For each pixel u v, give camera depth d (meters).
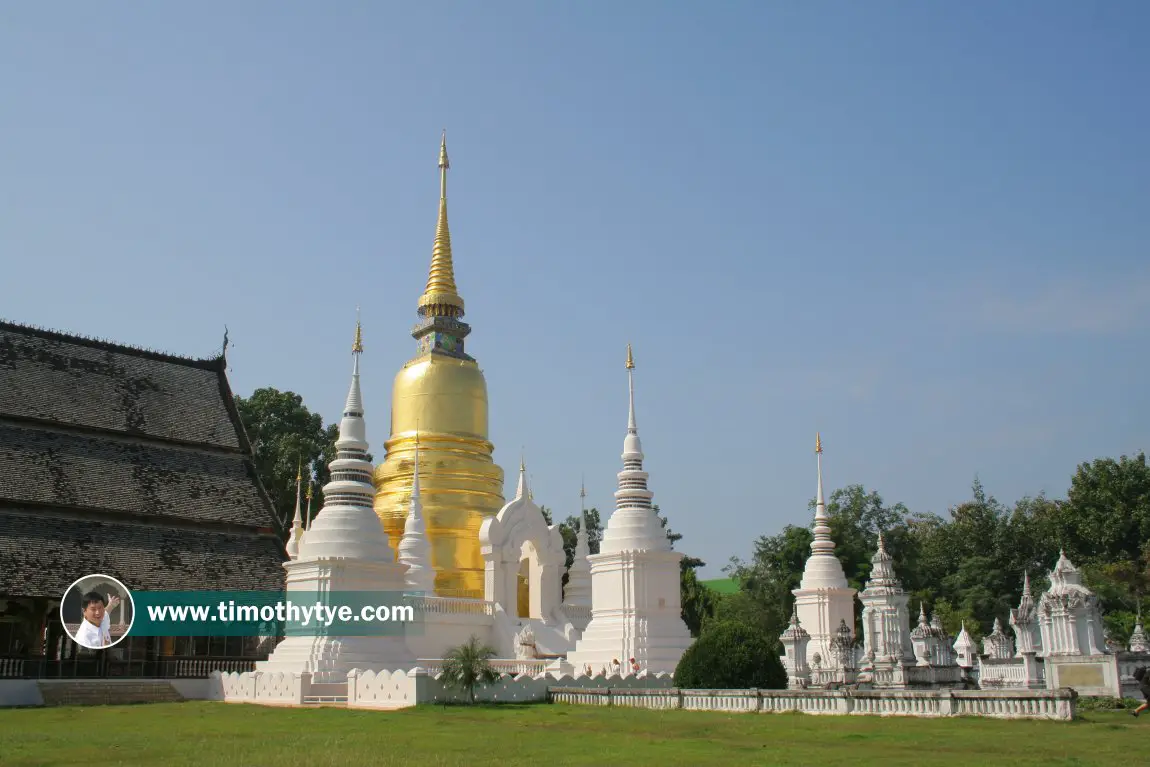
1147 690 27.33
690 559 87.25
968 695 26.19
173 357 58.56
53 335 54.44
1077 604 35.88
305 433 90.75
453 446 56.25
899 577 77.56
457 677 34.28
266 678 39.66
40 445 50.09
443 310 60.44
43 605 47.66
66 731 27.08
